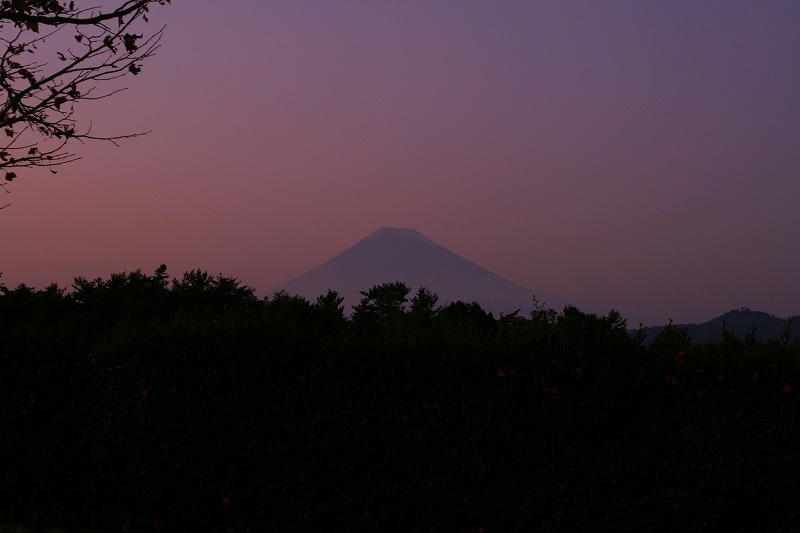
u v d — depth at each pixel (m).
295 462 8.50
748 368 7.98
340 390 8.55
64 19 7.01
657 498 7.78
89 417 8.89
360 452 8.41
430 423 8.34
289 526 8.44
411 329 9.23
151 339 8.94
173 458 8.67
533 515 7.97
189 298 26.06
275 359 8.71
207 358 8.80
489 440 8.23
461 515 8.16
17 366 9.07
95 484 8.83
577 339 8.57
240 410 8.63
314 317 22.02
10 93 7.07
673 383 8.05
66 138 7.20
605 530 7.80
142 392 8.70
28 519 8.84
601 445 8.03
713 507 7.63
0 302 24.95
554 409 8.16
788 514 7.43
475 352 8.48
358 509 8.31
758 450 7.70
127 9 7.17
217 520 8.59
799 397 7.73
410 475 8.30
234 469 8.55
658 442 7.90
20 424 8.92
